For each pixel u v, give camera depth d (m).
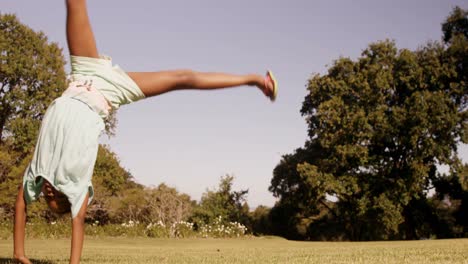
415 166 29.41
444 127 29.17
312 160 35.31
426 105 29.06
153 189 26.80
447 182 34.09
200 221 27.39
